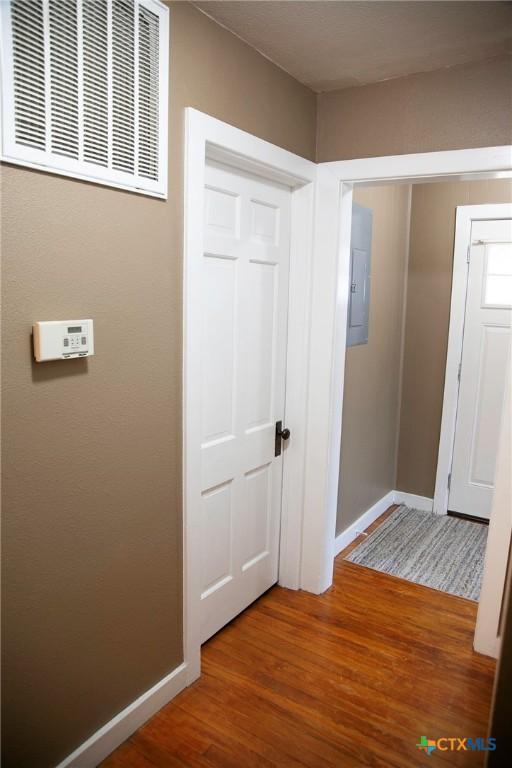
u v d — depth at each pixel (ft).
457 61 6.61
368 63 6.70
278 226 7.71
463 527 11.51
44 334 4.23
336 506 9.30
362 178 7.46
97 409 4.90
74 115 4.32
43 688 4.75
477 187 10.99
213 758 5.51
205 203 6.31
